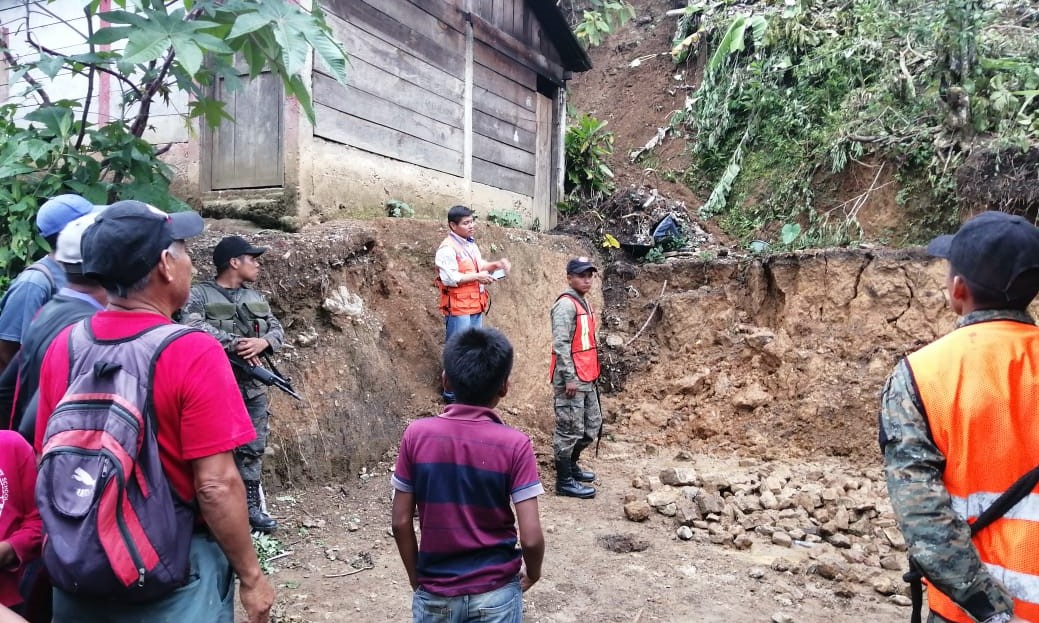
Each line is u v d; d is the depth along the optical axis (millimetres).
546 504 5836
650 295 9266
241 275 4680
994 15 8508
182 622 1912
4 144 4926
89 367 1902
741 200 10688
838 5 10977
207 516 1926
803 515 5586
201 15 4613
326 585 4184
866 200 9422
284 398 5703
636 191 11016
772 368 7840
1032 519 1777
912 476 1830
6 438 2158
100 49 6957
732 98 11562
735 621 4039
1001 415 1815
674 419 7891
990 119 8109
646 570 4660
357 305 6641
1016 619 1717
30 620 2191
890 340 7367
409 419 6648
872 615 4195
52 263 3111
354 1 7234
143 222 1984
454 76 8859
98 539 1726
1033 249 1908
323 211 6930
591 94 14312
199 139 7016
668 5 14617
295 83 4324
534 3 10273
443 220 8586
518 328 8352
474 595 2430
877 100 9391
